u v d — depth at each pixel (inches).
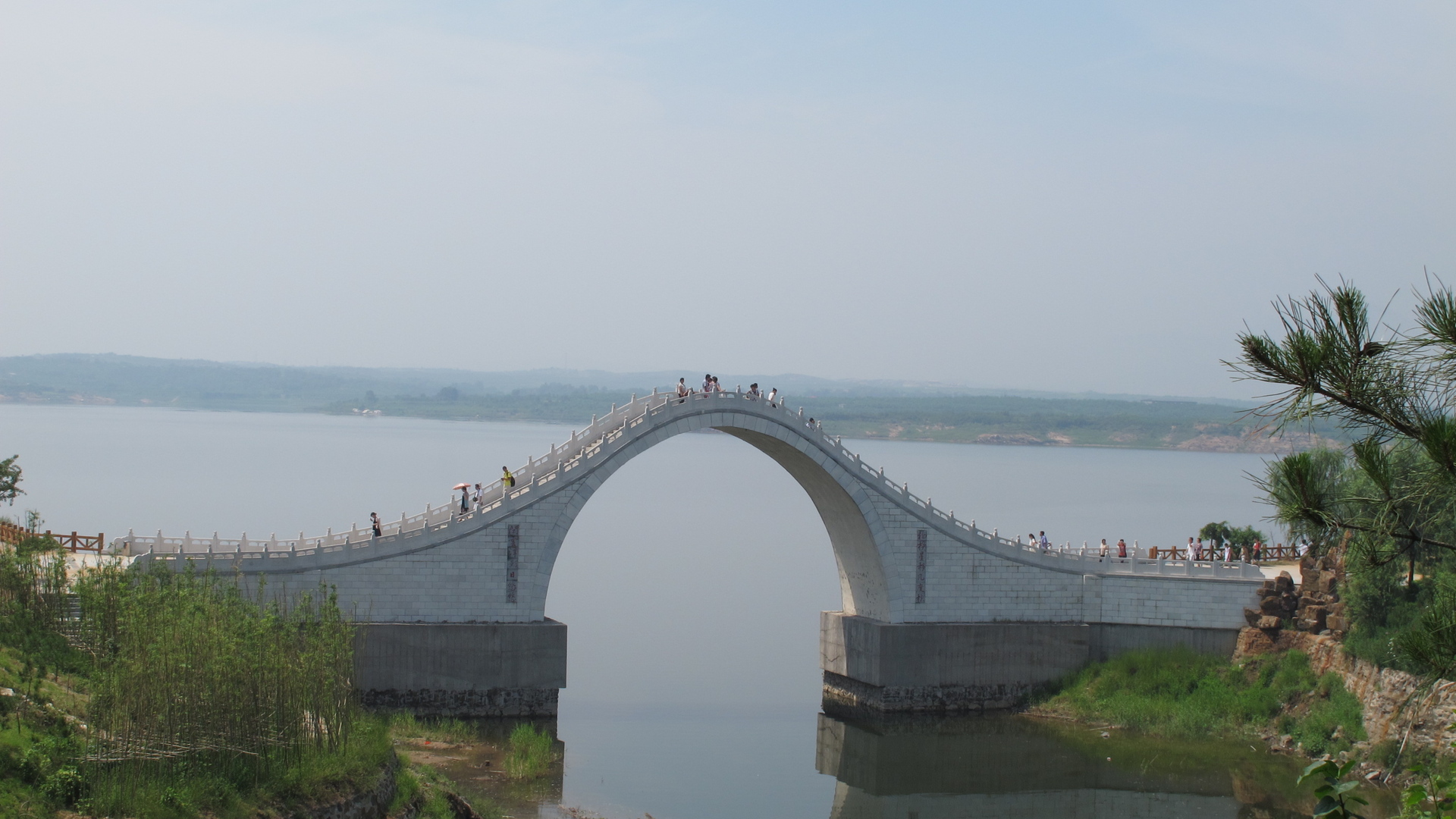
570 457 2847.0
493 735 2556.6
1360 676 2501.2
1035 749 2655.0
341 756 1663.4
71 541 2464.3
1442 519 704.4
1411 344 657.0
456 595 2650.1
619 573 5447.8
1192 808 2308.1
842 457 2901.1
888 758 2593.5
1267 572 3253.0
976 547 2997.0
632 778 2378.2
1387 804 2148.1
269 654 1590.8
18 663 1631.4
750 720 2913.4
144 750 1389.0
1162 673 2869.1
